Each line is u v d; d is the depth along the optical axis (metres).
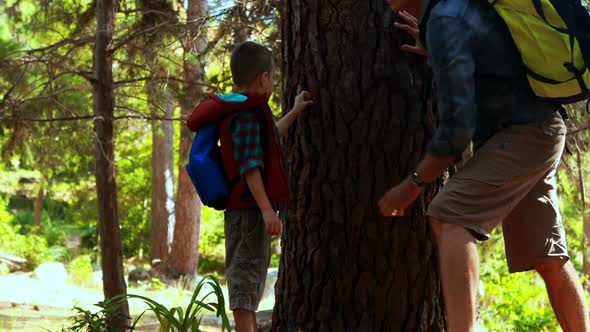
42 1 10.12
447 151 2.38
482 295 9.31
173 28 8.33
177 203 18.92
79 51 9.53
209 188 2.97
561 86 2.43
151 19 8.87
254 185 2.88
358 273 3.21
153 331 6.90
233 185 2.98
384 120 3.17
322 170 3.25
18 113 8.39
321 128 3.24
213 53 8.47
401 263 3.19
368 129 3.18
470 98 2.38
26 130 8.70
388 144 3.17
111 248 7.50
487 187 2.47
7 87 9.00
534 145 2.51
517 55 2.47
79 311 3.24
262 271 3.05
